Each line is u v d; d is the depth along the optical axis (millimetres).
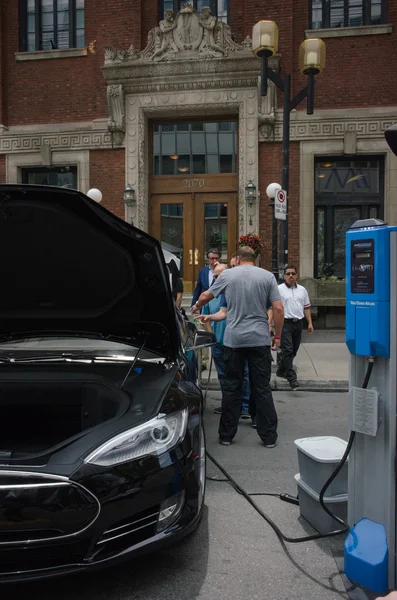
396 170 11461
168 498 2494
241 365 4770
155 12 12195
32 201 2945
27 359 3588
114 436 2465
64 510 2250
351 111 11492
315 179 11938
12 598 2471
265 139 11555
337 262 12023
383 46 11461
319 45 8102
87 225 3086
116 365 3500
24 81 12547
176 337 3645
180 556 2850
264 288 4676
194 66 11477
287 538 3016
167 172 12523
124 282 3473
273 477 4035
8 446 3328
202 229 12367
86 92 12305
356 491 2621
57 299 3656
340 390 7371
